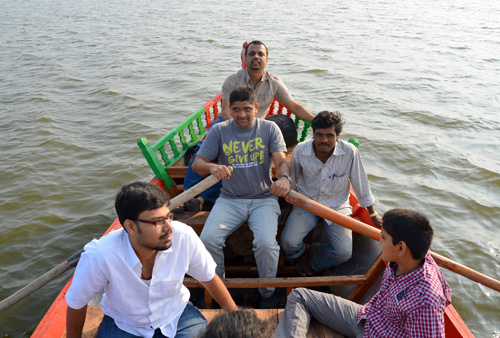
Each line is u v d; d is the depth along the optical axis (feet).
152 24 70.49
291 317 7.25
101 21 75.46
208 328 4.04
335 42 53.06
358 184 10.21
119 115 29.04
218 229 9.64
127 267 5.84
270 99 13.84
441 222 17.70
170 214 5.76
